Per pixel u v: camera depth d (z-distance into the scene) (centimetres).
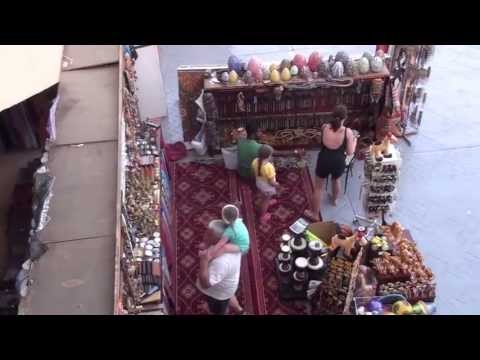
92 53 691
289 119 873
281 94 836
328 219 786
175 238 762
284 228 772
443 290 690
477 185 829
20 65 532
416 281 605
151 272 569
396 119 852
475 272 712
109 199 492
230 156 846
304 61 832
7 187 781
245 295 690
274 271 717
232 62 838
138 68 874
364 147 876
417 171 852
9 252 660
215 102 842
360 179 841
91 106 609
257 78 823
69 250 448
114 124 581
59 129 575
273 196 816
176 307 678
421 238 755
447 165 861
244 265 726
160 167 723
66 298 413
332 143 715
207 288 582
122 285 457
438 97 985
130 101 708
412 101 886
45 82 591
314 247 636
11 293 583
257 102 848
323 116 873
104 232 463
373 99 843
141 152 725
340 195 820
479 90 999
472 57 1069
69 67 670
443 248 742
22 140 840
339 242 598
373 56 842
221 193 830
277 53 1105
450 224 773
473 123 934
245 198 818
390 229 643
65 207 486
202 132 877
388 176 714
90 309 405
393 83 830
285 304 677
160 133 796
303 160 870
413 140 904
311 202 809
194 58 1105
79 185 506
